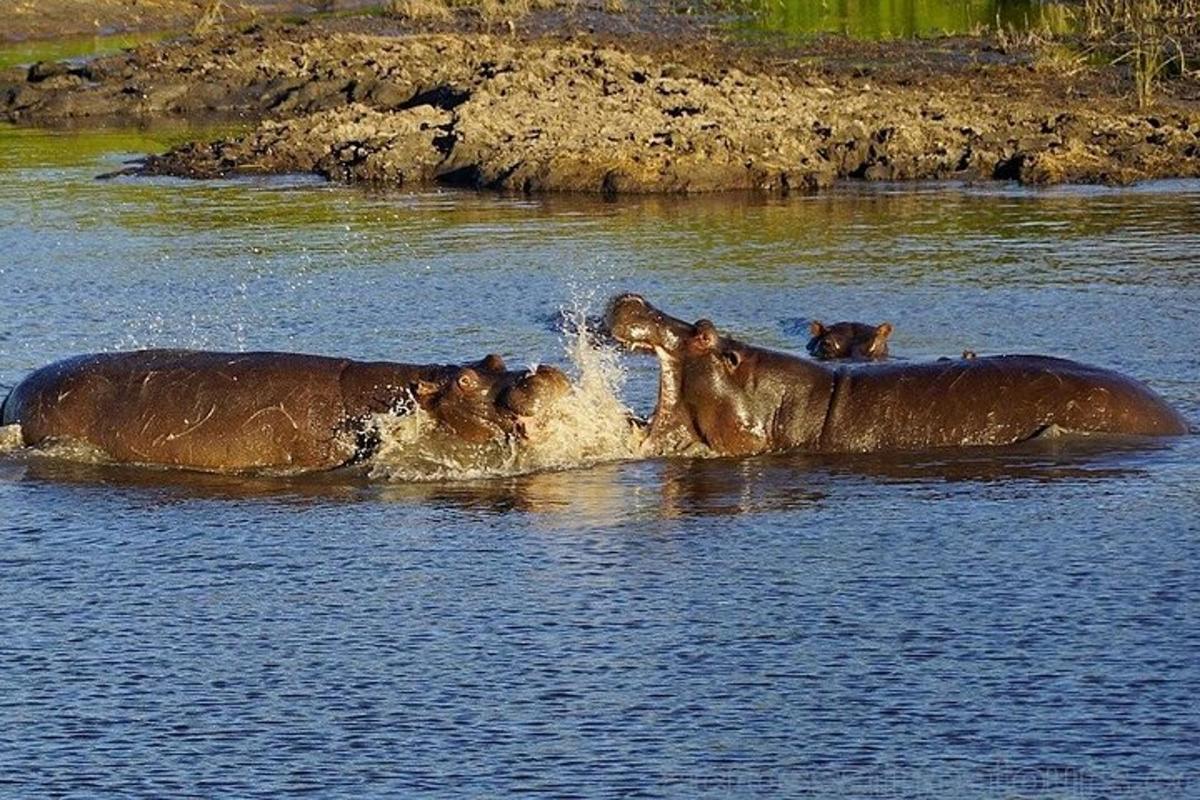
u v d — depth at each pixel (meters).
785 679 33.41
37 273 74.69
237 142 111.62
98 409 48.31
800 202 92.62
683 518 42.88
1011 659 34.09
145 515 43.62
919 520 42.34
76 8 177.38
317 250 79.69
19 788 29.75
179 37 168.25
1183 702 32.09
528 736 31.27
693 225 85.31
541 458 47.47
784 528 42.00
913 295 68.25
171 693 33.31
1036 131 106.31
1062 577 38.34
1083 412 48.78
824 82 123.62
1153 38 128.62
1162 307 64.94
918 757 30.27
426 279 72.44
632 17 171.25
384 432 47.12
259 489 45.75
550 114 109.06
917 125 106.94
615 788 29.34
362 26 168.62
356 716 32.19
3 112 135.50
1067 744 30.66
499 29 164.50
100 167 108.94
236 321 65.06
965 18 162.12
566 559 40.03
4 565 40.19
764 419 48.59
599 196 96.00
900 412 48.56
